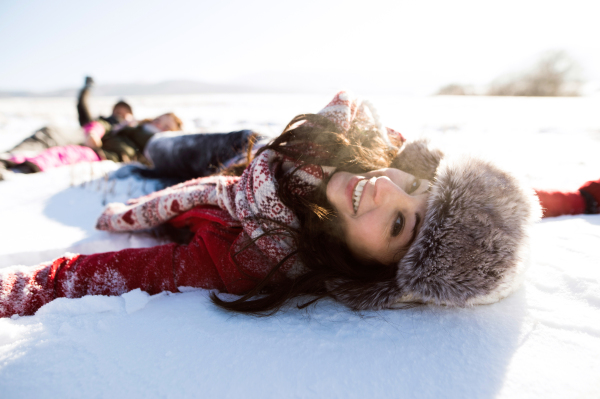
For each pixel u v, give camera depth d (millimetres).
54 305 1179
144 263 1385
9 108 21781
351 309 1287
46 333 1049
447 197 1192
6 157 3393
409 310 1250
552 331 1048
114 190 2906
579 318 1097
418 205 1365
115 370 896
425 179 1604
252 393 827
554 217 2119
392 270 1365
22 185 2943
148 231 1993
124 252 1410
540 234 1810
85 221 2238
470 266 1114
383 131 1923
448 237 1139
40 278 1263
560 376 866
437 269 1146
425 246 1181
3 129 7707
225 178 1738
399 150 1890
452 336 1055
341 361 948
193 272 1413
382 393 830
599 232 1795
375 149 1785
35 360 924
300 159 1577
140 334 1069
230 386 848
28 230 2023
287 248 1438
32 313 1220
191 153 2850
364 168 1662
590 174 2986
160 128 4836
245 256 1422
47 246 1794
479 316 1151
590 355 938
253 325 1149
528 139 5242
